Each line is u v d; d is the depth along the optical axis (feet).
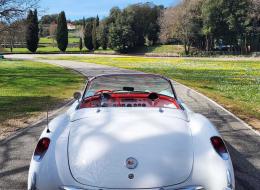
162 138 11.73
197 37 288.71
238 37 282.77
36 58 227.81
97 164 10.88
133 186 10.43
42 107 38.14
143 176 10.55
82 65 140.87
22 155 20.24
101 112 13.82
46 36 518.37
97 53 334.24
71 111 15.51
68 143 11.89
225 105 39.70
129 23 327.26
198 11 282.36
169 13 290.56
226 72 101.40
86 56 261.44
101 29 357.20
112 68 118.73
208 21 273.75
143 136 11.75
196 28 280.10
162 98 18.45
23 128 27.35
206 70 110.01
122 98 19.19
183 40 287.28
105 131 12.09
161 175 10.62
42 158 11.55
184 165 11.00
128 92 19.21
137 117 13.12
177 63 159.02
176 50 309.63
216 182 10.94
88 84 18.26
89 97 18.28
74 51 353.10
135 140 11.54
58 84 66.69
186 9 279.28
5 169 17.90
